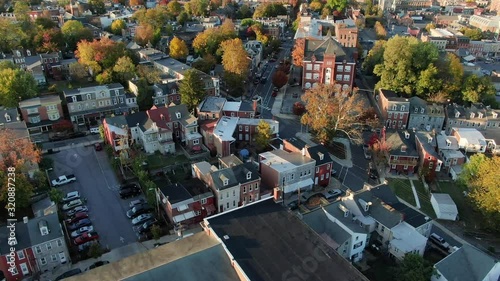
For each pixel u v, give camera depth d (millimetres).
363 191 77812
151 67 138625
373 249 72812
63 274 64625
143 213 80312
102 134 102688
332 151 108125
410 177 98500
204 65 146750
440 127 119812
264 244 58562
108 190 87438
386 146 100500
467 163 90375
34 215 75688
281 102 135500
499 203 75875
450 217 83875
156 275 54062
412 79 129500
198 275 54719
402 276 62250
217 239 59906
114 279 54406
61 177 88812
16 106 110625
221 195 78375
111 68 135125
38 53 151250
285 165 87062
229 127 104000
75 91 112812
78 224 76250
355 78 156750
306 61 139500
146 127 99438
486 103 131250
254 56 163250
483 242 77875
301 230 61438
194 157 98750
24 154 81750
